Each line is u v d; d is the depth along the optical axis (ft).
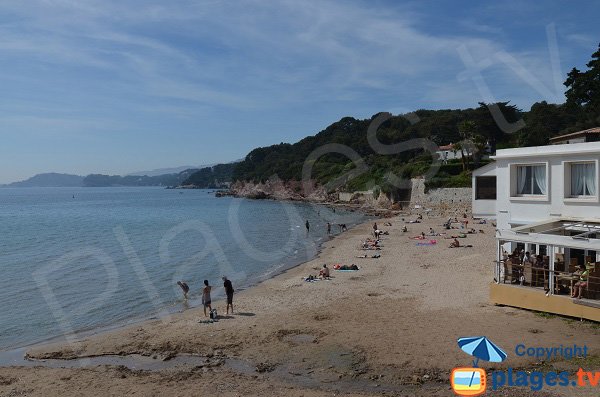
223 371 52.60
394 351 55.21
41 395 47.96
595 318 58.85
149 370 54.29
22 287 110.01
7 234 240.73
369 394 44.80
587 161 68.18
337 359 54.19
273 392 46.16
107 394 47.60
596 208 67.31
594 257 66.95
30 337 73.72
